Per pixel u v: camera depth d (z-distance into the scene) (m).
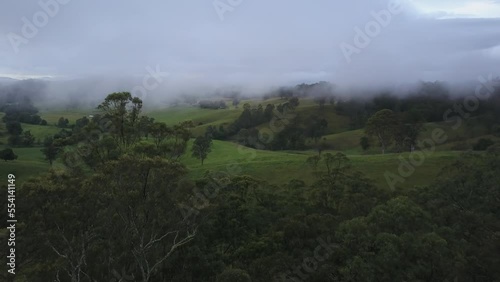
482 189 51.44
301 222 40.78
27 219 29.52
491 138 111.38
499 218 45.59
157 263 32.59
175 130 42.12
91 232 33.38
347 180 58.50
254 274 35.50
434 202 50.62
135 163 30.92
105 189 31.64
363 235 35.44
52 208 29.95
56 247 31.47
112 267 34.06
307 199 53.66
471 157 63.19
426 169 82.00
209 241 40.94
